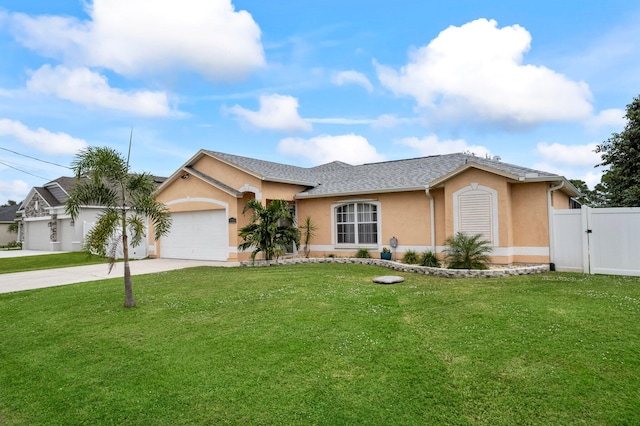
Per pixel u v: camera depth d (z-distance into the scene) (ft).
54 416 12.91
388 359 16.37
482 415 12.09
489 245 41.24
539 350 16.75
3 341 20.68
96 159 27.20
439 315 22.53
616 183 63.31
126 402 13.57
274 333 19.95
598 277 34.19
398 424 11.71
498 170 40.22
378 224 52.65
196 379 15.05
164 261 59.26
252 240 48.91
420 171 56.13
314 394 13.58
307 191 59.98
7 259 69.92
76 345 19.63
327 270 42.60
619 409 12.16
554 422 11.61
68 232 88.84
